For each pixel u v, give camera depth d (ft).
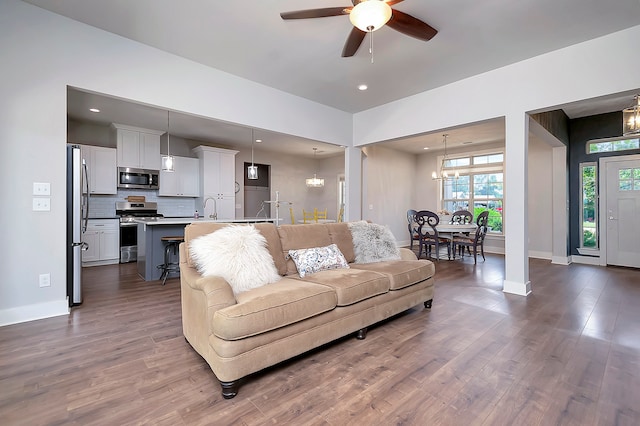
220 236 7.52
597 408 5.15
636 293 12.09
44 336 7.89
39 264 9.04
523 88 11.96
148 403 5.28
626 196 17.52
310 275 8.52
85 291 12.14
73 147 10.14
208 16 9.23
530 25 9.64
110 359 6.76
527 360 6.78
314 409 5.16
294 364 6.66
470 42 10.64
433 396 5.50
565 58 11.00
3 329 8.28
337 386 5.83
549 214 20.43
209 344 5.75
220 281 6.22
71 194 10.19
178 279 14.21
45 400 5.32
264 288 6.99
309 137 16.20
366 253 10.62
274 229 9.27
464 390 5.68
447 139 22.33
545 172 20.58
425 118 15.11
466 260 19.60
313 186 30.40
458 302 10.96
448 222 21.17
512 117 12.22
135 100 10.69
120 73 10.33
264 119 14.32
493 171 23.80
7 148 8.50
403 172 27.40
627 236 17.49
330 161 30.53
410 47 10.96
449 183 26.58
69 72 9.38
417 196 28.71
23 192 8.75
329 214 30.53
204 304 6.12
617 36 10.02
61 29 9.24
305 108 16.01
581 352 7.14
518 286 11.96
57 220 9.30
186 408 5.16
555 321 9.07
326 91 15.11
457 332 8.33
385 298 8.58
